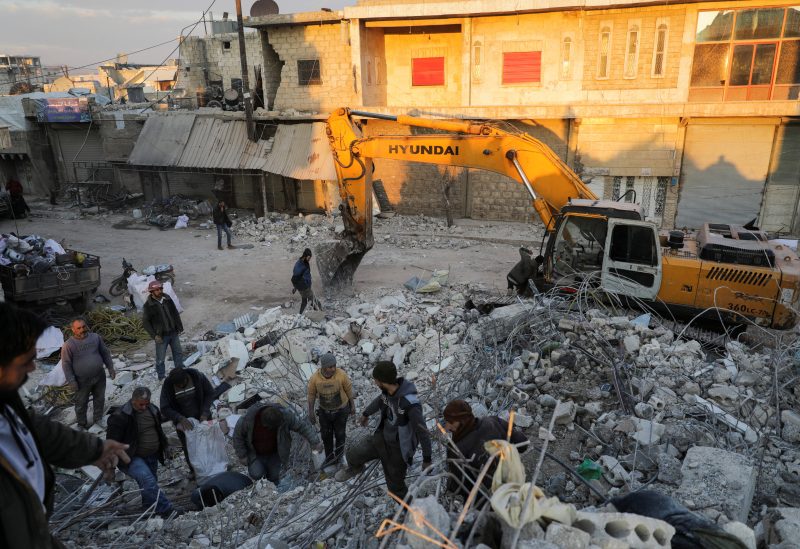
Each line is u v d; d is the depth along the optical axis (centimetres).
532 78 2083
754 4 1780
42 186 3016
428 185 2325
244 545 481
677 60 1900
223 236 2138
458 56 2233
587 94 2030
